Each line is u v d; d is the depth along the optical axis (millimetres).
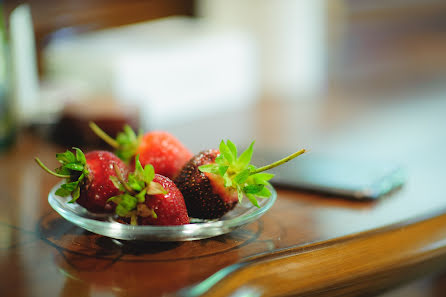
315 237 537
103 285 469
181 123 1051
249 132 966
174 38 1231
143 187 486
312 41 1790
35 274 481
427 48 2549
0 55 796
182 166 550
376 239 550
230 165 501
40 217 576
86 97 932
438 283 771
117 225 490
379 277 536
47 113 986
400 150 823
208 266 491
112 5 1137
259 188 497
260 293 487
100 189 520
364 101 1324
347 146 852
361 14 2447
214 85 1177
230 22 1595
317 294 508
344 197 630
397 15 2619
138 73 988
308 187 645
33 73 979
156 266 491
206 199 517
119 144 574
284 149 816
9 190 648
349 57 2344
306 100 1367
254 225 560
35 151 807
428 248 566
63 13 1035
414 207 609
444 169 734
